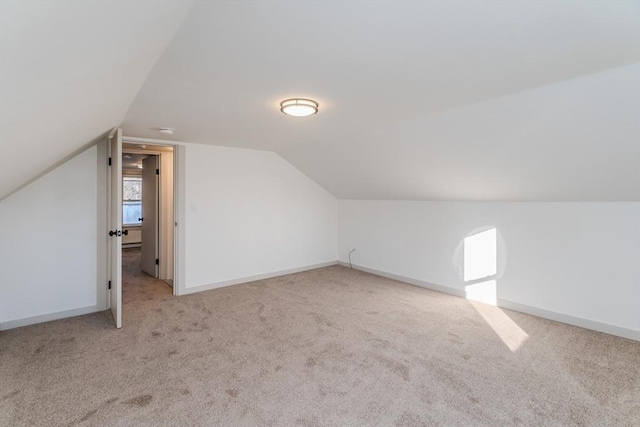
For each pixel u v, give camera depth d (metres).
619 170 2.58
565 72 1.94
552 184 3.09
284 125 3.25
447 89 2.24
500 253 3.80
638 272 2.90
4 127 1.13
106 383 2.20
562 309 3.34
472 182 3.59
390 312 3.59
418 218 4.68
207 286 4.38
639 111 2.05
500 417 1.90
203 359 2.53
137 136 3.80
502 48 1.66
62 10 0.70
